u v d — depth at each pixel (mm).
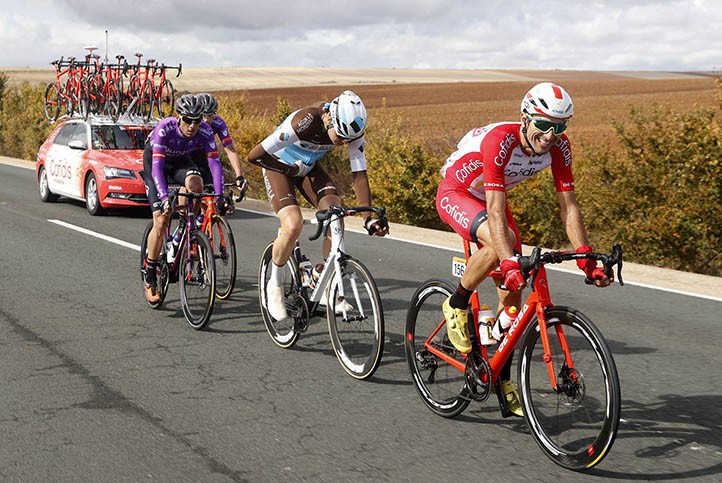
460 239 10242
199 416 4078
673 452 3561
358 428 3912
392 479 3314
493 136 3564
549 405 3482
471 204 3959
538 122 3406
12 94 32250
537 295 3482
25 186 16438
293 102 63750
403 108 66625
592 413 3270
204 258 5727
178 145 6180
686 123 9945
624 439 3717
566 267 8297
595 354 3230
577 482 3270
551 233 12562
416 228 11383
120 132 12992
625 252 10523
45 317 6152
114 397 4367
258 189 16812
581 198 11242
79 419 4023
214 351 5293
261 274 5500
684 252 10008
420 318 4262
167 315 6273
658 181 10391
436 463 3479
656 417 4016
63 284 7332
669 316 6230
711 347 5355
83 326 5906
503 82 121938
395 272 7988
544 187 12312
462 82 123812
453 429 3896
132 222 11523
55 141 13844
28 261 8391
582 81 115812
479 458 3531
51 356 5145
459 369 3963
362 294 4590
